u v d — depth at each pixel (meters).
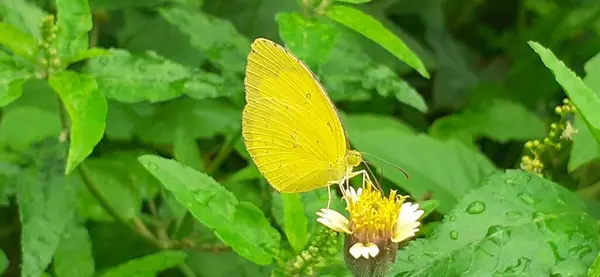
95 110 0.15
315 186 0.17
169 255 0.17
